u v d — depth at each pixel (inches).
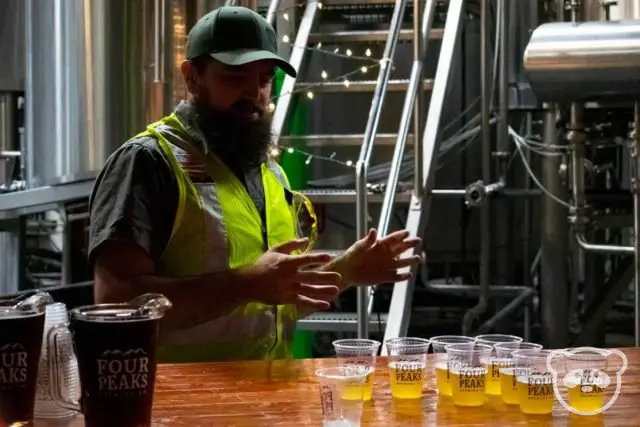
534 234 189.8
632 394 55.1
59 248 181.8
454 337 59.3
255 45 77.2
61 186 134.8
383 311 172.2
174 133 76.1
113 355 39.9
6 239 159.6
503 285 188.7
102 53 130.0
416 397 53.9
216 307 67.5
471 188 140.5
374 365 55.9
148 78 131.3
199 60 77.3
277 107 135.0
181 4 131.2
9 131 162.7
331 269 74.5
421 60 122.7
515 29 155.3
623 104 136.6
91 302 100.1
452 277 193.0
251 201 78.0
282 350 80.8
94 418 40.4
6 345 40.9
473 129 169.2
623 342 186.9
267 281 66.0
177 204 73.0
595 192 160.2
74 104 131.4
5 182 157.9
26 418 41.8
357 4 161.5
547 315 155.1
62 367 47.0
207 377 59.5
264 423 48.1
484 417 49.8
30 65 136.6
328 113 178.5
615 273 167.2
